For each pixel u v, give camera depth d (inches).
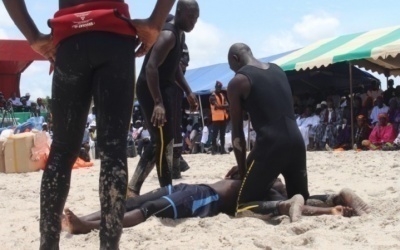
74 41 120.0
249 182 197.8
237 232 172.9
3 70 907.4
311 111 735.7
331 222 177.9
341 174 334.3
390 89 684.7
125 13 122.6
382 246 148.7
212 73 1024.2
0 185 350.0
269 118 198.4
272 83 203.3
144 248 156.3
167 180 227.9
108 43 119.2
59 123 124.0
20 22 125.7
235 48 214.8
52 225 122.7
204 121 887.1
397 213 196.4
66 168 124.3
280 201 192.4
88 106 126.2
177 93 295.3
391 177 305.4
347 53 633.0
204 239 165.3
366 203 197.2
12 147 452.1
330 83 854.5
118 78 119.9
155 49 215.5
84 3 121.8
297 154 199.6
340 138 666.2
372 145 607.5
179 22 223.0
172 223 189.2
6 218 223.1
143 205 190.2
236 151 202.7
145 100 226.1
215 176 352.2
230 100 202.4
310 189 270.7
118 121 120.3
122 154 120.6
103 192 120.0
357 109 671.1
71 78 121.1
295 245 155.4
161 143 225.0
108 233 119.5
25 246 169.0
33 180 383.9
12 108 818.2
